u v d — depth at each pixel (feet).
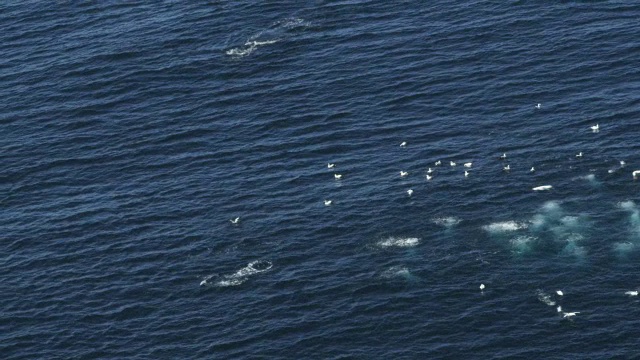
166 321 536.42
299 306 536.83
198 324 532.73
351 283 546.67
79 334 533.55
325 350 512.63
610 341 504.43
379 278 548.31
